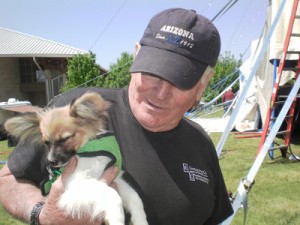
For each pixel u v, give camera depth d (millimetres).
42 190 634
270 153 2672
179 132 721
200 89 749
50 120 684
